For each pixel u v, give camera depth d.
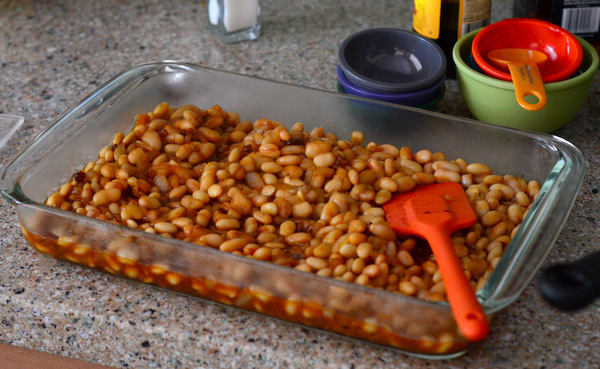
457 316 0.66
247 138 0.85
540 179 0.81
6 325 0.78
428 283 0.72
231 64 1.02
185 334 0.74
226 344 0.73
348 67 0.89
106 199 0.79
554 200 0.75
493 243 0.75
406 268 0.73
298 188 0.80
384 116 0.85
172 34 1.08
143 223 0.78
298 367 0.72
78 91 0.99
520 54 0.87
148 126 0.85
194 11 1.12
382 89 0.87
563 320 0.74
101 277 0.78
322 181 0.81
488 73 0.85
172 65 0.89
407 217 0.76
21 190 0.77
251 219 0.78
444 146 0.84
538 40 0.89
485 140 0.82
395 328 0.69
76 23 1.11
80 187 0.80
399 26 1.08
